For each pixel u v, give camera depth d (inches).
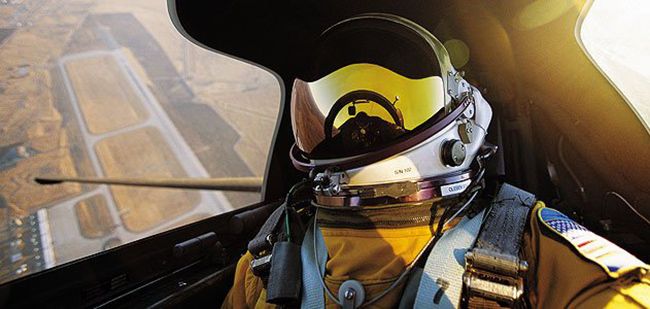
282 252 33.5
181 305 47.4
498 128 51.9
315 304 29.5
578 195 51.2
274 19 48.4
